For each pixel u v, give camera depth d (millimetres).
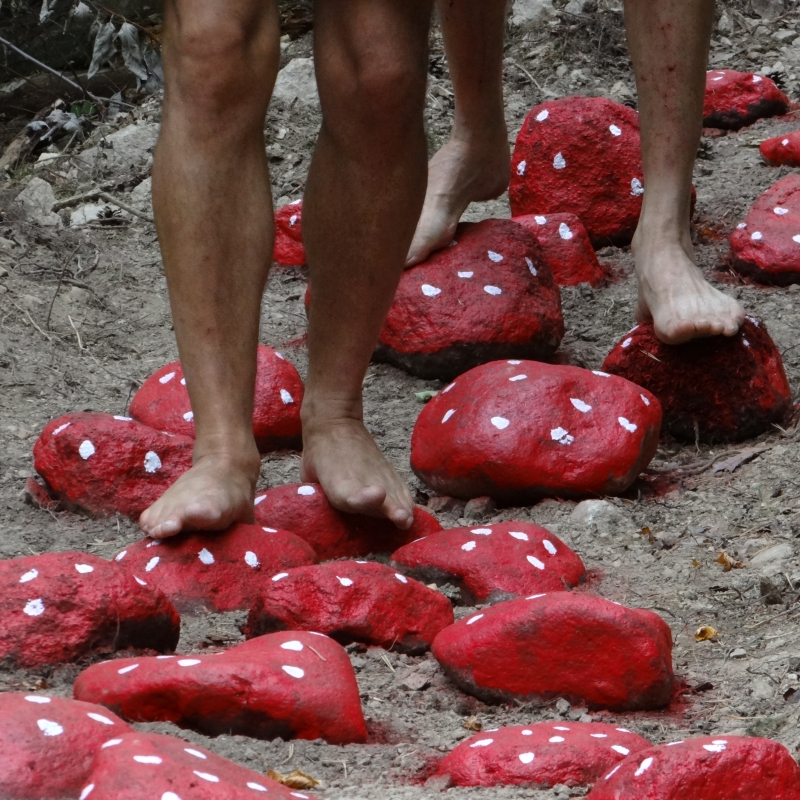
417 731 2922
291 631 3021
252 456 3818
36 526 4305
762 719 2947
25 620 3098
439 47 10219
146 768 2119
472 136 5750
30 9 10062
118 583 3182
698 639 3467
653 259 4941
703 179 7688
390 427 5305
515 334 5508
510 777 2531
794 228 6301
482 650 3074
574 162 6773
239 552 3656
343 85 3930
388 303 4254
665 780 2227
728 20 10820
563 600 3053
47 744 2275
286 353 6148
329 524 4035
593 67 9977
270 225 3812
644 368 4934
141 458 4391
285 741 2734
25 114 10062
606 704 3035
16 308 6469
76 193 8438
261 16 3648
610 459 4398
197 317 3744
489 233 5750
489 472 4426
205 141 3666
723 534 4180
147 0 10203
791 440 4824
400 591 3393
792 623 3496
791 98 9562
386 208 4074
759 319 5324
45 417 5398
